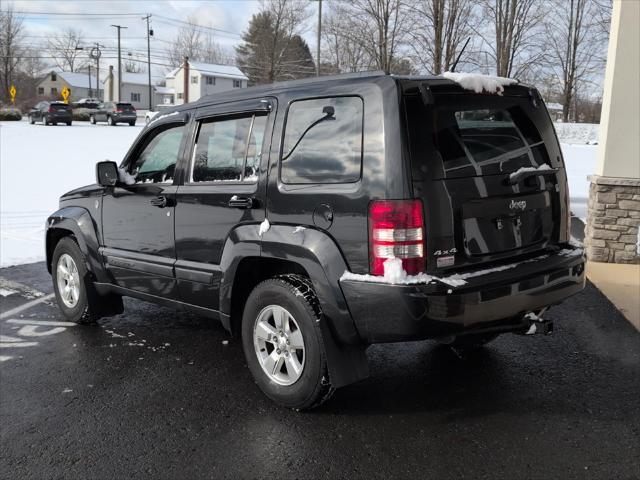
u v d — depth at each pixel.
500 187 3.52
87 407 3.87
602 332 5.05
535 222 3.79
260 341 3.86
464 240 3.35
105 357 4.75
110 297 5.49
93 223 5.21
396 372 4.31
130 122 46.59
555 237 3.96
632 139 7.06
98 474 3.10
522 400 3.83
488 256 3.49
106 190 5.07
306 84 3.74
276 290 3.65
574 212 11.27
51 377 4.36
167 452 3.30
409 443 3.32
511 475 3.00
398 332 3.17
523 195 3.68
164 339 5.16
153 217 4.58
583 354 4.58
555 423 3.52
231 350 4.88
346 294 3.29
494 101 3.67
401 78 3.31
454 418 3.60
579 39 36.06
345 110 3.45
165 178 4.65
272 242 3.63
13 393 4.10
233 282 3.96
